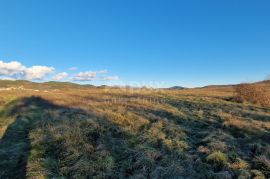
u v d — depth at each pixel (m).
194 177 10.74
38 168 12.26
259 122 17.73
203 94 44.50
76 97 41.16
